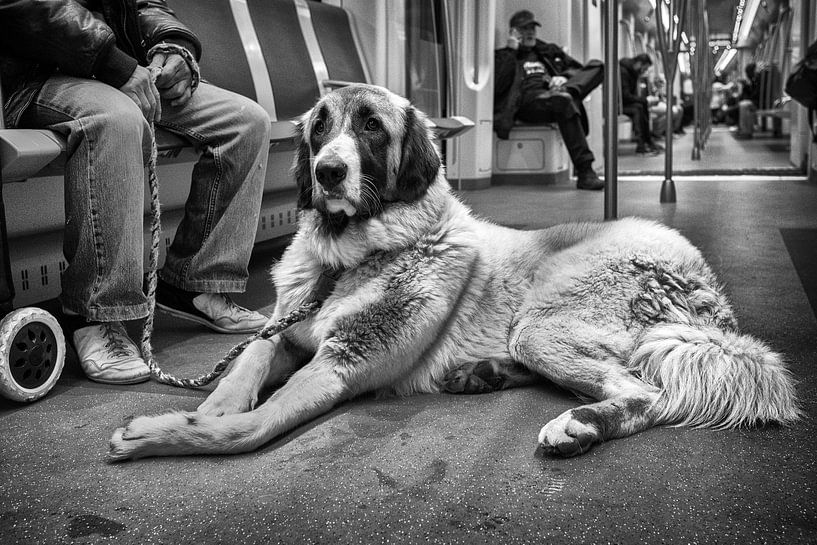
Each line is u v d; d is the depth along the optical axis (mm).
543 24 10500
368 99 2443
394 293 2342
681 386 2154
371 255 2416
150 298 2670
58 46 2477
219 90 3215
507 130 9516
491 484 1751
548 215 6598
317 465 1866
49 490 1745
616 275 2432
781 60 20578
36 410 2305
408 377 2443
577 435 1915
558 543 1488
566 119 9109
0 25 2436
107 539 1523
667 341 2242
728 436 2047
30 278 3398
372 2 5828
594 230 2682
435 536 1519
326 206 2332
